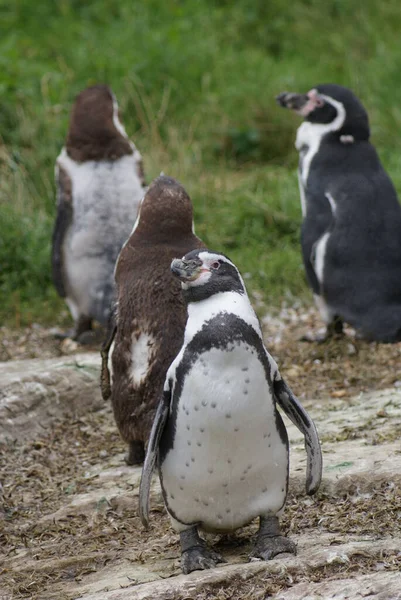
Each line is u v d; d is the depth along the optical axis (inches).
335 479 318.0
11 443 402.6
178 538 306.7
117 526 324.5
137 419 331.6
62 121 751.7
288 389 269.0
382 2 1017.5
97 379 443.2
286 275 604.7
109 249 507.8
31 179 706.2
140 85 839.7
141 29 930.7
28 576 292.8
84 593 272.8
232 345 251.4
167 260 332.5
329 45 975.0
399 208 483.5
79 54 871.1
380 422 377.7
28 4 988.6
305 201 495.5
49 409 422.9
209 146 808.9
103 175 505.7
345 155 493.0
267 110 827.4
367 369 463.2
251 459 259.9
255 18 1010.7
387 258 465.4
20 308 592.1
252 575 260.4
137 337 326.3
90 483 360.8
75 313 532.7
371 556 263.9
